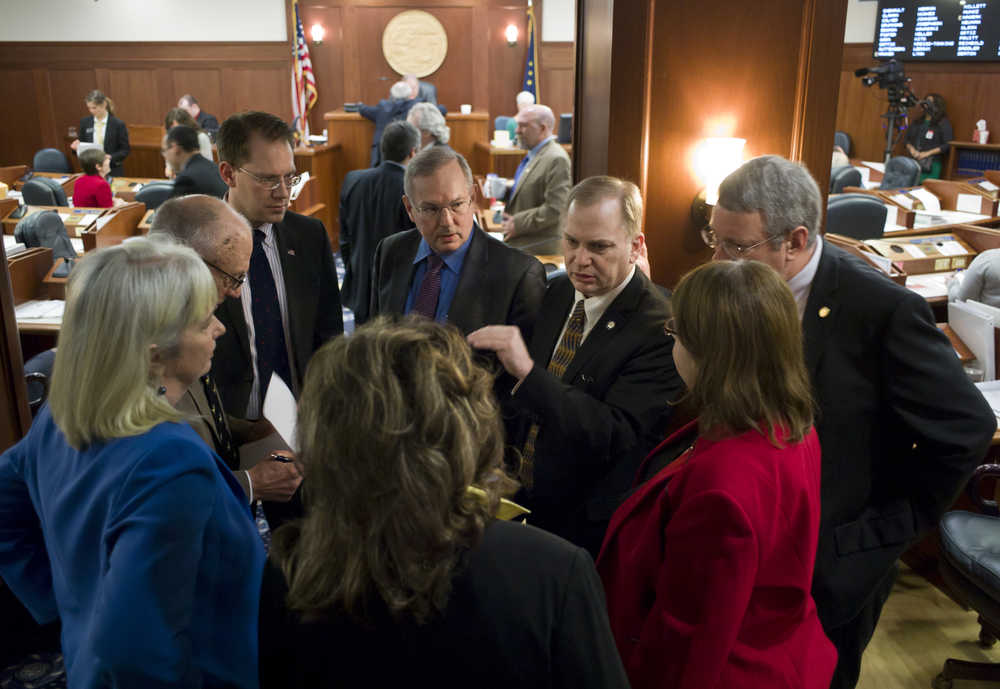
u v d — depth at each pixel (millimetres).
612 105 2402
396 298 2260
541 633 765
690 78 2412
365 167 8164
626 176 2459
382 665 779
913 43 9023
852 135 9945
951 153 8891
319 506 776
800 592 1172
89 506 1007
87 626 1000
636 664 1166
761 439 1137
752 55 2414
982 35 8539
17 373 2023
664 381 1648
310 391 792
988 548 2014
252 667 1064
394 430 736
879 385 1495
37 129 10117
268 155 2047
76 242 4785
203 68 9977
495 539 799
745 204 1465
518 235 4250
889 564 1519
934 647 2420
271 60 9961
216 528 1029
